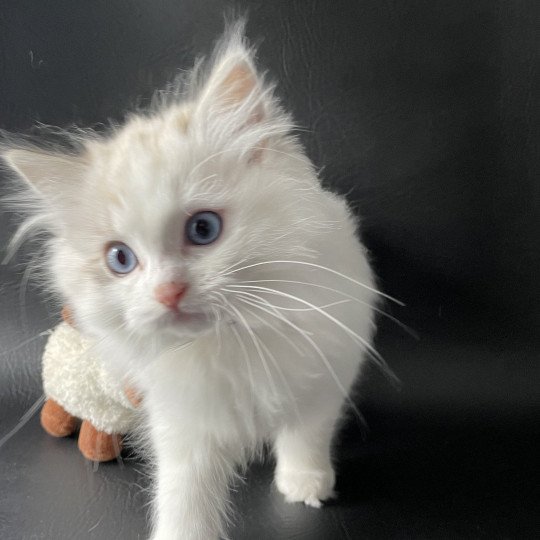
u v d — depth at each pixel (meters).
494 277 0.28
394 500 0.23
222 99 0.18
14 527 0.22
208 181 0.17
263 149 0.18
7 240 0.29
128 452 0.26
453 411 0.28
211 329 0.17
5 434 0.28
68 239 0.19
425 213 0.29
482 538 0.21
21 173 0.20
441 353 0.29
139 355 0.19
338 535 0.21
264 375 0.18
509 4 0.26
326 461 0.24
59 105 0.29
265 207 0.17
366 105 0.28
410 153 0.28
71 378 0.25
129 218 0.17
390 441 0.27
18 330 0.30
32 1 0.28
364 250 0.25
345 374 0.21
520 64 0.26
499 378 0.28
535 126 0.27
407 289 0.29
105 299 0.18
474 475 0.24
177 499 0.20
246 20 0.27
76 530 0.22
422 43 0.27
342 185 0.29
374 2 0.27
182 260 0.17
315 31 0.27
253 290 0.17
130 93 0.28
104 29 0.28
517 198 0.28
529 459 0.25
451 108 0.27
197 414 0.19
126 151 0.18
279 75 0.28
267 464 0.26
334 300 0.19
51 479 0.25
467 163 0.28
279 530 0.22
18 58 0.29
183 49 0.28
